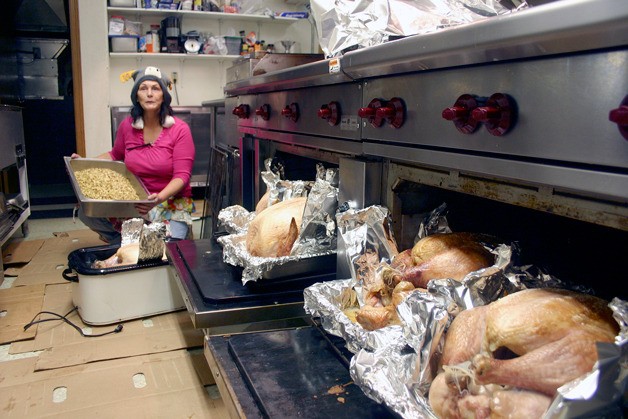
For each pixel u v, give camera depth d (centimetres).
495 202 116
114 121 429
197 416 133
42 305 207
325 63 113
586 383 54
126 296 194
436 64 81
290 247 129
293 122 152
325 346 104
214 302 123
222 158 240
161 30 451
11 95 362
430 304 74
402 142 96
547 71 63
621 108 52
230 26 484
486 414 63
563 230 100
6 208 285
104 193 247
